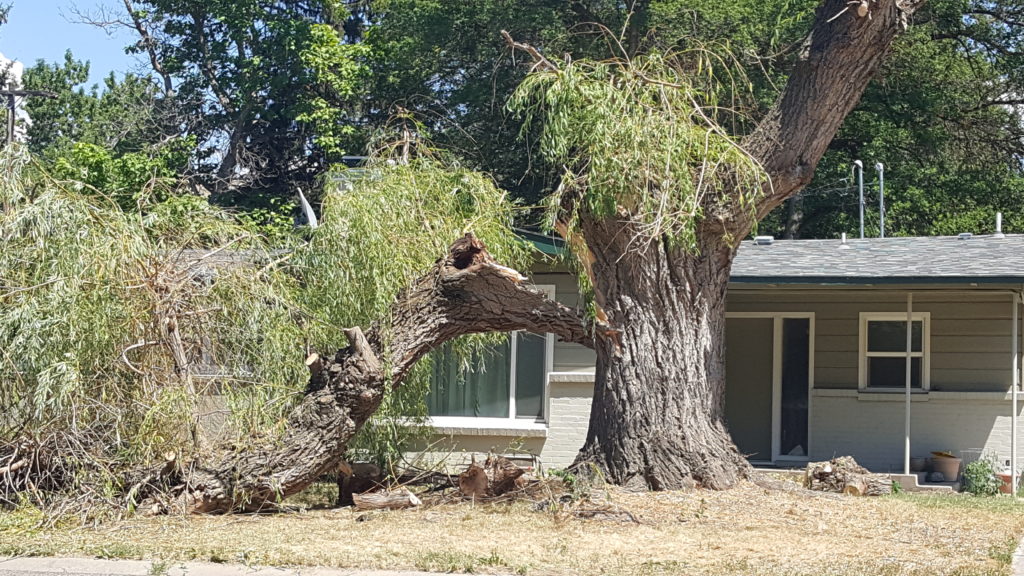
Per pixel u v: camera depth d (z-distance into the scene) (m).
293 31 29.66
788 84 11.73
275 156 31.20
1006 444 14.78
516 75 26.30
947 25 27.16
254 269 11.32
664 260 11.69
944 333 15.21
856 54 11.30
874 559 8.38
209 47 32.03
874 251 15.57
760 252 16.09
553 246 13.56
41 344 9.53
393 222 11.80
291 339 11.19
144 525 9.57
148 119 30.70
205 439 10.66
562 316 11.23
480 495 10.98
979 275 13.32
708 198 11.52
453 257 11.02
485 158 25.06
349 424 10.55
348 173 12.52
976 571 7.80
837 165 28.67
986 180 28.39
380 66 30.80
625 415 11.58
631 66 11.28
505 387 14.83
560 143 10.91
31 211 9.95
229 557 8.05
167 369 10.56
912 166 28.50
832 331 15.77
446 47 27.81
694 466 11.47
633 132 10.65
